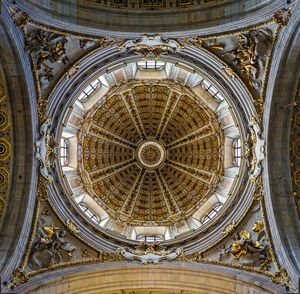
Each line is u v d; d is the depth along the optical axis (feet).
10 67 64.90
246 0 65.92
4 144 69.51
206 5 68.28
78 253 72.74
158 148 100.07
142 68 84.94
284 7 61.77
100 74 72.64
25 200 68.49
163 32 68.28
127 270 74.95
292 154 71.41
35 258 67.67
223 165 86.63
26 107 67.51
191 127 94.32
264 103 69.97
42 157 70.33
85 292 72.23
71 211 75.25
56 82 69.82
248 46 67.51
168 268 75.10
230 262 71.61
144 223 90.07
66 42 67.56
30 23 62.75
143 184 98.89
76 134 86.63
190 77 82.23
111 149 97.45
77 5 67.05
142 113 96.58
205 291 73.15
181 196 93.97
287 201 70.03
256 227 71.36
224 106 84.12
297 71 67.62
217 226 75.41
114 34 68.03
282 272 65.26
